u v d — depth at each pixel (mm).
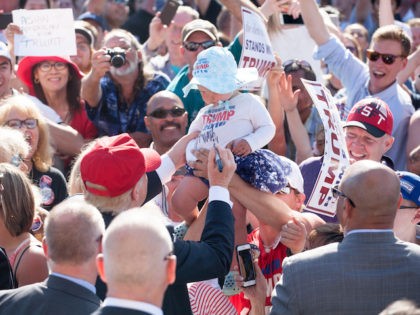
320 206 17031
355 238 12336
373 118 18422
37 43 22109
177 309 12695
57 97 22656
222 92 15281
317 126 21125
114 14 32500
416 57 24953
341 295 12094
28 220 13945
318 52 22859
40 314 11172
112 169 12586
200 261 12375
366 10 34969
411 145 21188
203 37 21344
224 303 14953
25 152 16719
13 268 13852
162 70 27016
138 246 9914
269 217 14938
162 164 15719
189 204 15812
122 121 22250
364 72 22641
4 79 21562
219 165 13352
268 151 15875
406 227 15641
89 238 11367
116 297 9945
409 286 12047
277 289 12516
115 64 21453
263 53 18781
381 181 12320
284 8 22703
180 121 19781
